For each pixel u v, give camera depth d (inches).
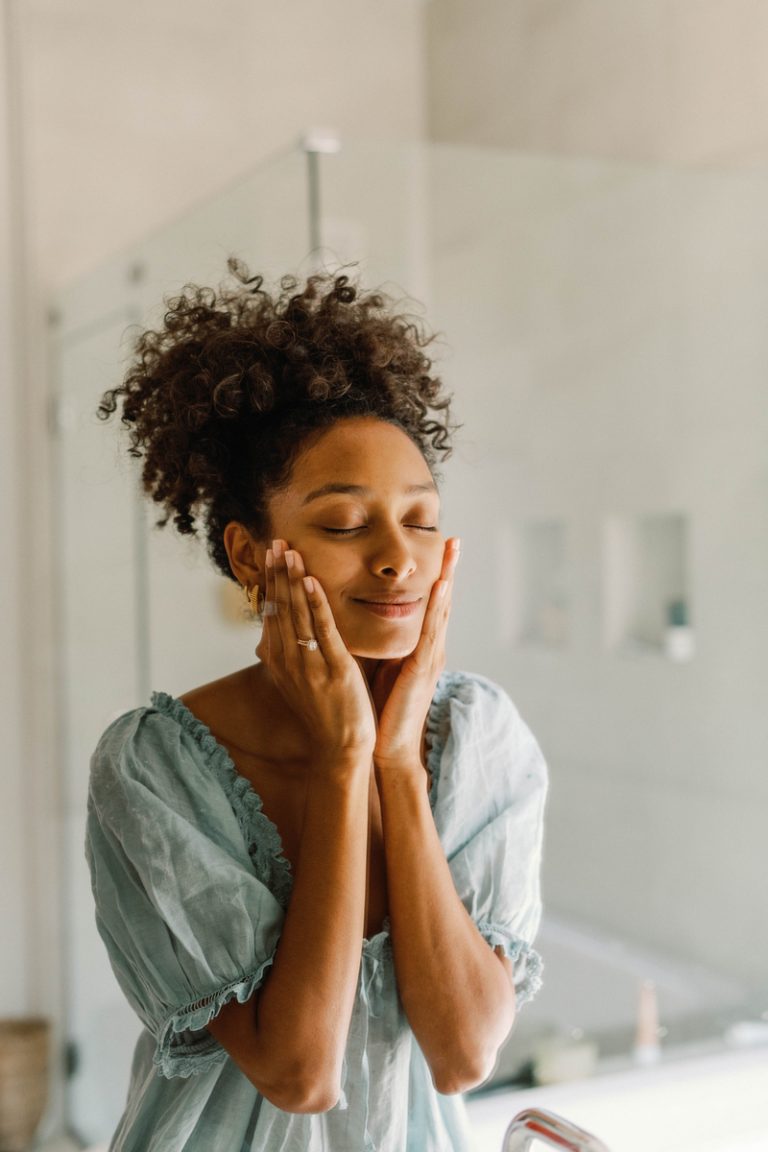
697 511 85.4
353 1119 30.9
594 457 92.7
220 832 30.5
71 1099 103.9
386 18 123.5
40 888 106.7
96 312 97.3
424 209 93.2
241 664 78.7
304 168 86.8
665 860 85.9
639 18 94.6
